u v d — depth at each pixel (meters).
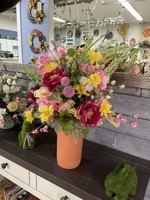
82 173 0.80
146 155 0.94
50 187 0.81
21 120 1.26
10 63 1.46
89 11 1.11
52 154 0.93
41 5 1.97
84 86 0.65
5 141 1.04
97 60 0.67
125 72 0.89
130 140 0.97
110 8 2.89
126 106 0.94
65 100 0.66
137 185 0.75
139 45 0.92
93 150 1.00
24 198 1.21
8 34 6.32
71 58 0.67
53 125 0.72
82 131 0.72
